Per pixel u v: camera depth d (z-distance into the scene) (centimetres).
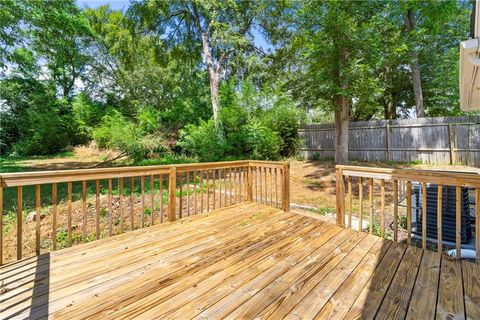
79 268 218
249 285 191
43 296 178
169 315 158
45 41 754
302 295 177
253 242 274
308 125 1039
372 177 291
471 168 702
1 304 168
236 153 1002
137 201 500
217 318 155
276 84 1088
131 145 1000
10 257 280
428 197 314
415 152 821
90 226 376
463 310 160
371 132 906
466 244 285
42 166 990
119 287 189
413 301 170
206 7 977
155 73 1588
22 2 611
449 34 1030
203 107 1245
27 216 397
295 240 278
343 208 320
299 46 1005
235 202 450
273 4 1066
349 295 177
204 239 283
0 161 1140
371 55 683
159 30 1148
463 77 208
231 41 1012
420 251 248
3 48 695
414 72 964
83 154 1372
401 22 990
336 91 714
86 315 158
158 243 272
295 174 818
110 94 1758
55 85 1638
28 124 1411
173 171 346
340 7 706
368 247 259
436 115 1177
